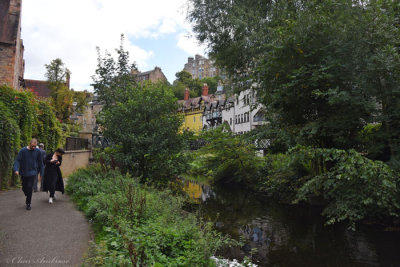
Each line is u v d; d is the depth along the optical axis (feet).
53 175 25.29
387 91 25.88
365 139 30.78
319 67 29.17
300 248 24.40
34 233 16.12
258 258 21.91
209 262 13.33
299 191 28.17
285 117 37.11
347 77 27.35
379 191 21.62
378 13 25.30
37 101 42.27
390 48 23.53
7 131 29.48
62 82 112.27
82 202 24.27
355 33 26.48
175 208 20.80
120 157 35.68
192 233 14.99
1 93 32.65
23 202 24.66
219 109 167.22
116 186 25.22
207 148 61.41
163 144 36.11
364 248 24.44
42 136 41.52
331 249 24.13
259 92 38.32
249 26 39.73
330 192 26.18
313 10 30.48
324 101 31.40
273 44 31.81
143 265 10.65
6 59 58.75
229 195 53.88
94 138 65.62
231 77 48.34
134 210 17.84
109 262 11.19
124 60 52.03
